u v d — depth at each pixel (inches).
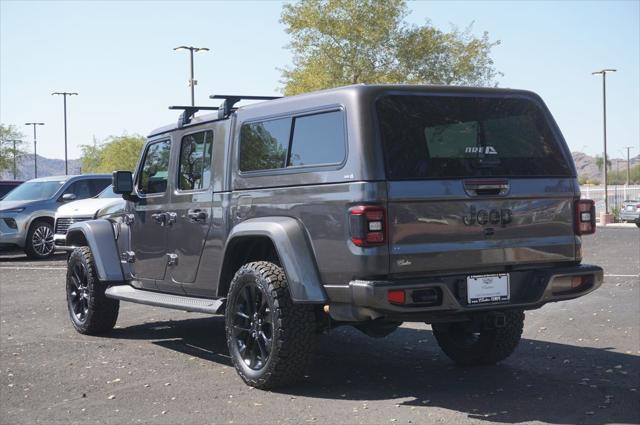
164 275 293.7
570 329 324.8
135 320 374.3
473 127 225.3
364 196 205.9
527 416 202.7
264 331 235.6
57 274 593.3
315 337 228.1
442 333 268.7
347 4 1224.8
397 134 213.0
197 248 271.4
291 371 228.2
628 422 196.5
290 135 234.1
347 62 1237.1
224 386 241.1
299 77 1257.4
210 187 265.1
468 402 217.0
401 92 217.5
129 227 317.4
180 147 287.0
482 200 219.1
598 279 236.5
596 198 1863.9
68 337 331.9
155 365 273.4
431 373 253.9
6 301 451.2
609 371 250.8
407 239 208.5
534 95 240.5
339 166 213.8
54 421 208.2
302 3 1253.7
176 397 229.1
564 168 237.9
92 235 324.8
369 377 249.0
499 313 223.9
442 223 213.0
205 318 379.9
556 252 232.7
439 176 214.7
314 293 216.8
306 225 223.1
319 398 224.2
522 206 226.7
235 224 251.3
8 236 716.7
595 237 952.9
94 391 238.5
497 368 259.4
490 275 221.5
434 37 1275.8
